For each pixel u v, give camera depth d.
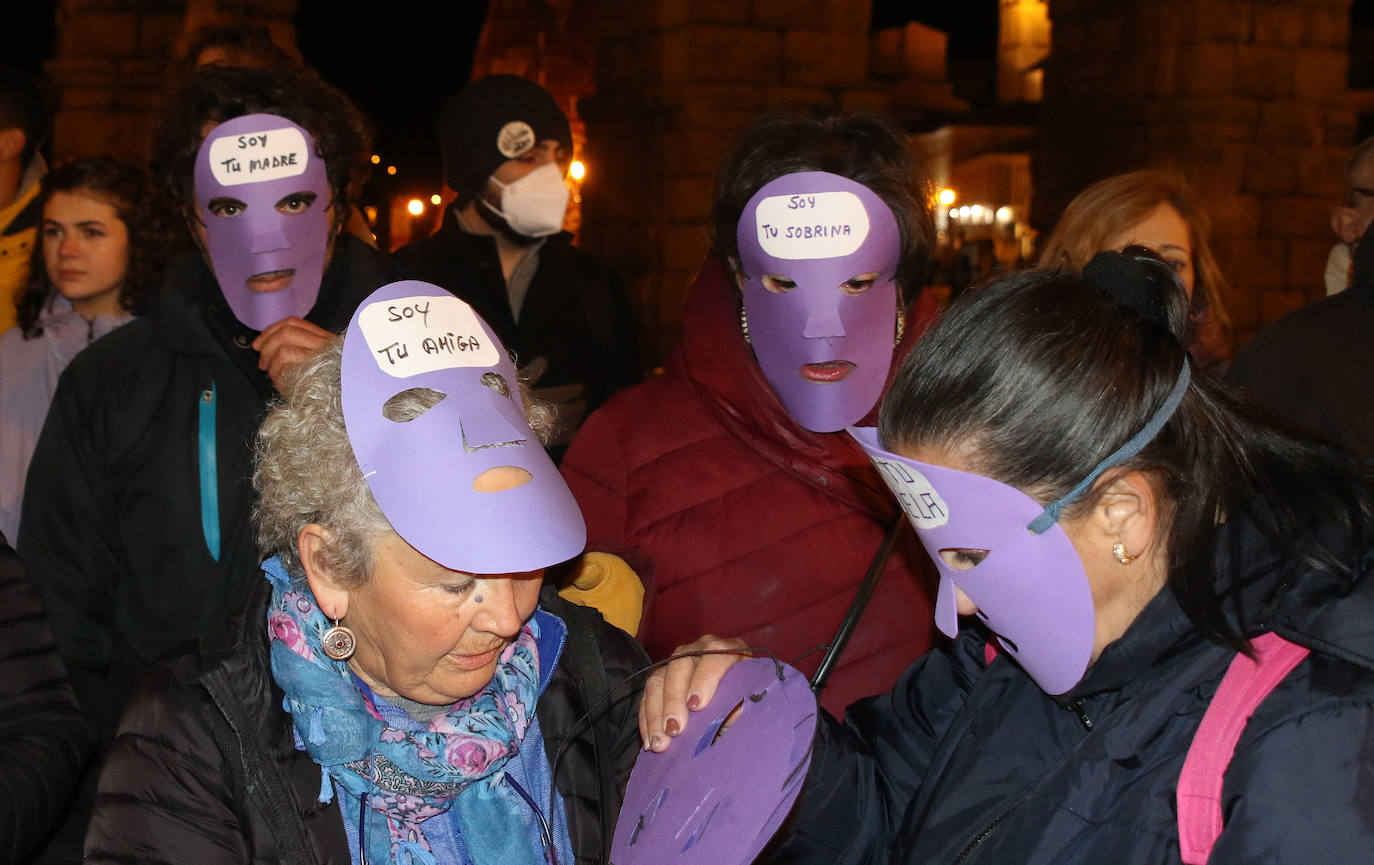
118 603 1.88
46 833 1.35
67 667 1.85
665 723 1.21
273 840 1.11
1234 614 1.01
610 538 1.83
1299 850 0.91
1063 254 2.38
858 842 1.32
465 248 2.84
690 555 1.80
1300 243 7.86
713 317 1.89
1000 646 1.16
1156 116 7.88
